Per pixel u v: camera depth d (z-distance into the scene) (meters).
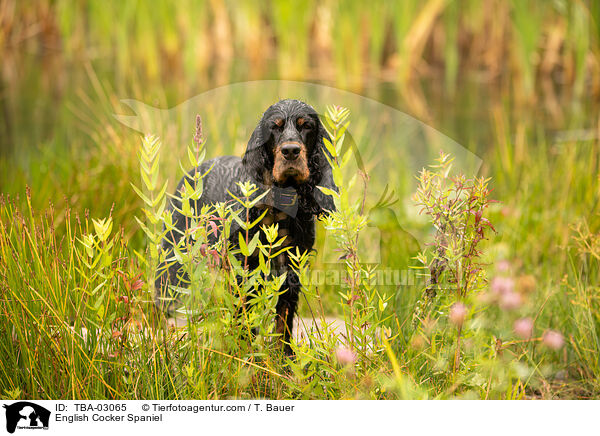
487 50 15.44
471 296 3.61
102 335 3.62
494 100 13.02
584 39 12.70
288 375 3.78
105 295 3.78
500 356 3.60
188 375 3.46
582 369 4.50
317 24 15.64
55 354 3.64
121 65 14.31
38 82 13.07
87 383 3.59
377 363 3.61
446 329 3.79
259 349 3.64
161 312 3.75
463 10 15.30
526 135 9.16
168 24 14.55
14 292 3.83
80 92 9.84
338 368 3.75
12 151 8.47
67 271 3.86
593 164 6.76
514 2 13.36
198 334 3.64
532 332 4.42
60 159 7.24
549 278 5.18
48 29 16.36
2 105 11.17
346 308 3.54
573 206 6.41
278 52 15.95
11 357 3.78
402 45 14.16
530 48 13.30
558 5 13.53
